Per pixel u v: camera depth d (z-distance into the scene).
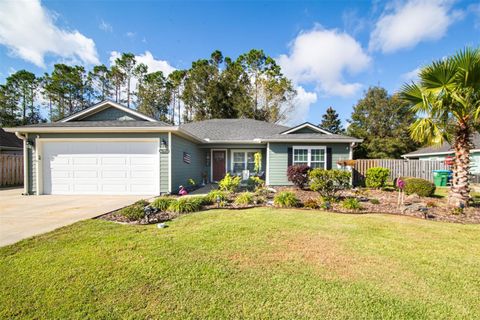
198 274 3.05
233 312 2.33
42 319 2.22
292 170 11.27
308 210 6.88
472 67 5.74
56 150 10.07
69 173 10.06
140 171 9.97
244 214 6.29
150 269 3.15
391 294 2.65
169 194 9.84
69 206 7.38
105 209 6.90
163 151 9.90
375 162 14.61
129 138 9.95
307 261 3.46
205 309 2.37
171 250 3.79
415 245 4.10
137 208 6.03
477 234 4.71
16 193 10.48
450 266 3.32
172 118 35.50
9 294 2.59
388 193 10.07
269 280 2.92
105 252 3.68
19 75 32.12
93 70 33.78
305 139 12.36
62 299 2.51
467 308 2.42
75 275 2.98
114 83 34.66
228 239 4.33
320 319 2.24
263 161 15.03
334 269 3.23
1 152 16.59
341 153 12.62
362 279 2.96
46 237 4.34
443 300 2.55
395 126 30.56
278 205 7.47
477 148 14.89
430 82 6.49
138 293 2.63
